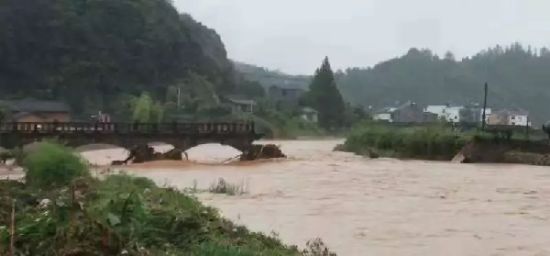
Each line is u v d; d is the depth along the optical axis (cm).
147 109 10750
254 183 4106
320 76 15875
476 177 4784
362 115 16438
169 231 1282
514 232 2370
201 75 14988
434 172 5216
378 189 3869
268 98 16688
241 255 1148
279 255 1311
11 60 11825
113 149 7488
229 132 6322
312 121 15212
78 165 2406
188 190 3441
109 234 1099
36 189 2009
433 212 2884
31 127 6462
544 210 2991
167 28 14200
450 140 7050
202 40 17812
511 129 7256
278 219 2573
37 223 1141
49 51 12256
